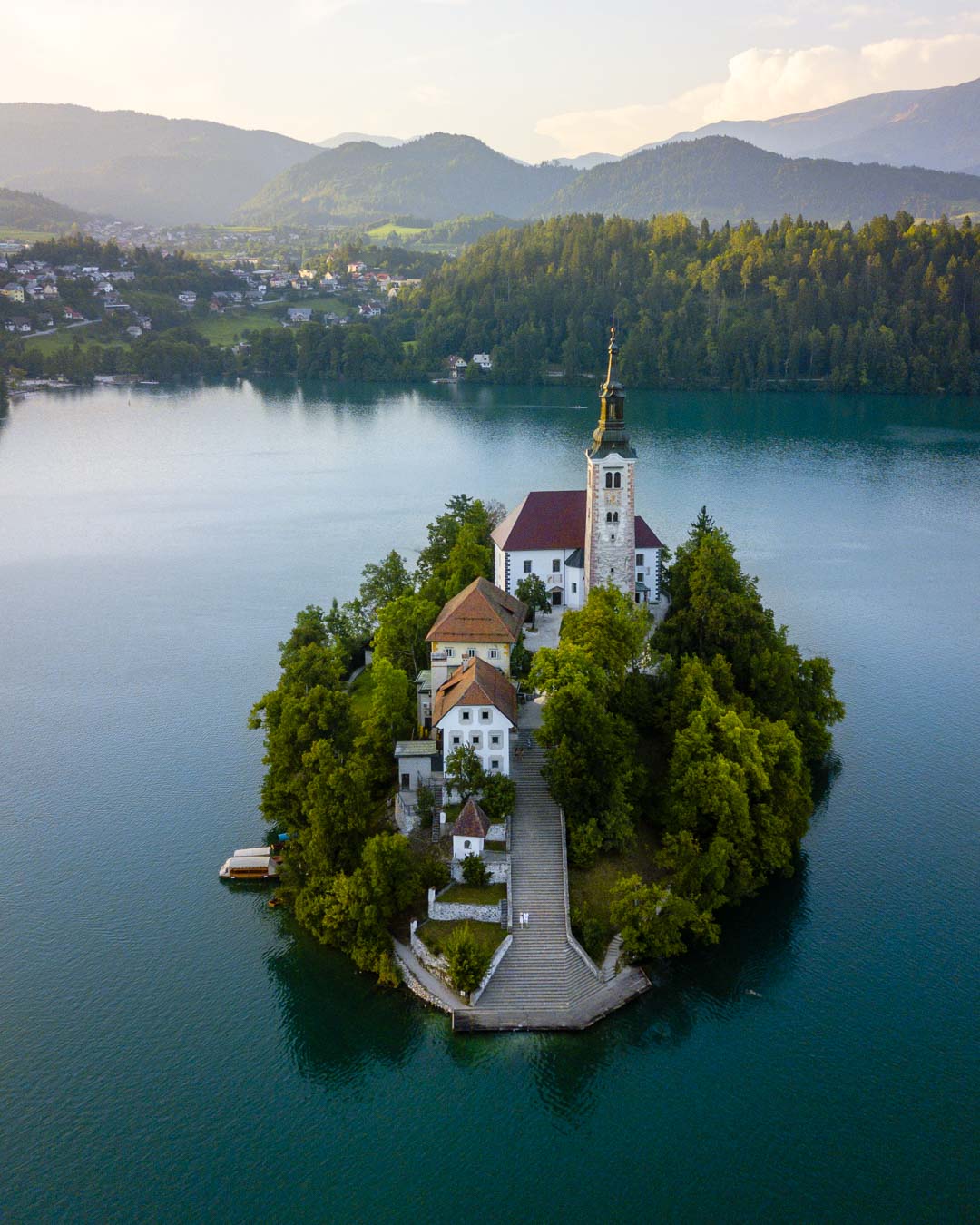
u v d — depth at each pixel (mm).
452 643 129500
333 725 120125
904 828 125250
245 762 144125
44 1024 97188
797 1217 78625
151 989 101438
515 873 106875
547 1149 84812
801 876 116812
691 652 137250
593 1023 95625
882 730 149875
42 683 170875
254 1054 94188
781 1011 97750
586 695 111438
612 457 142625
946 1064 91812
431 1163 83875
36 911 112688
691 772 111875
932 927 108375
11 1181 82188
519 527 157750
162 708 161000
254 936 108688
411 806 112750
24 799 134750
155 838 126438
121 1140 86000
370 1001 99375
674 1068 91938
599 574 148875
